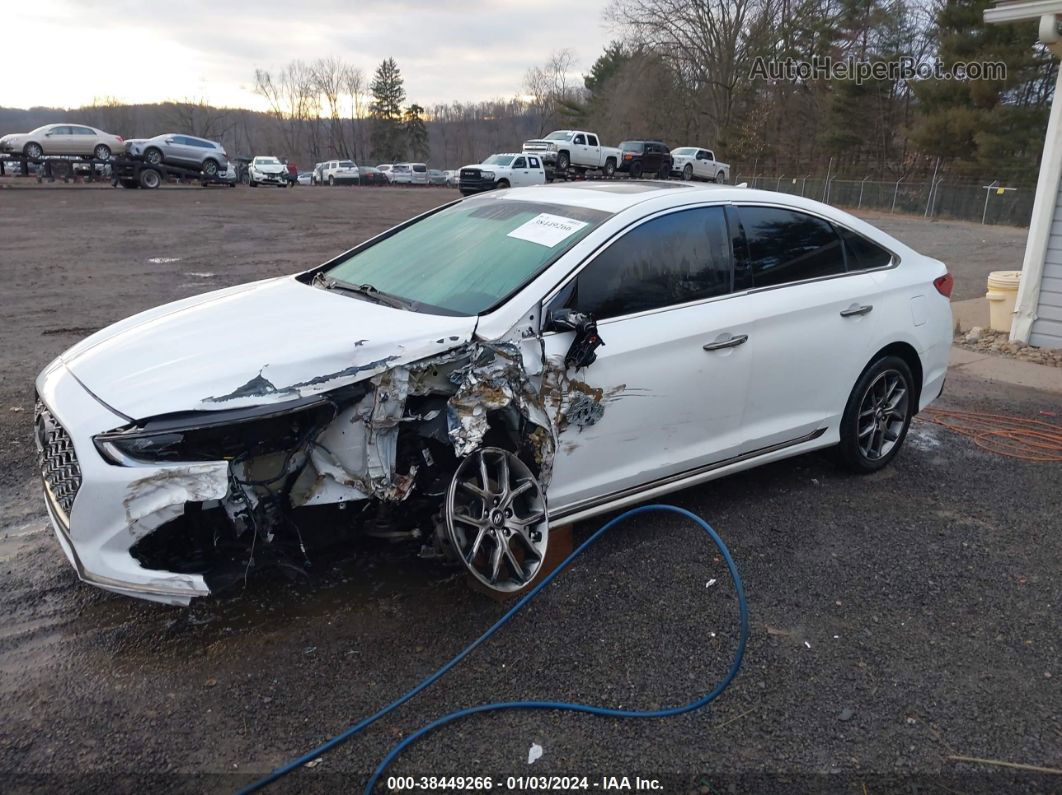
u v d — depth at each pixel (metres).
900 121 46.94
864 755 2.70
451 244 4.20
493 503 3.31
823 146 50.00
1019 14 8.17
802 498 4.77
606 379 3.64
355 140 115.31
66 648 3.11
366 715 2.80
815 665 3.17
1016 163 36.56
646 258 3.91
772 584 3.76
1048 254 8.73
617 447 3.78
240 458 2.92
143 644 3.15
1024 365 8.29
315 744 2.66
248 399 2.85
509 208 4.40
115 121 112.06
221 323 3.47
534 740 2.72
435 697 2.90
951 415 6.55
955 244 23.44
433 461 3.30
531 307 3.46
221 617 3.33
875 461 5.14
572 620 3.41
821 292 4.56
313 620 3.34
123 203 26.48
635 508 4.28
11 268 12.70
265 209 26.80
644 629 3.36
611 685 3.01
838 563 3.99
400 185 59.50
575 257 3.66
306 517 3.13
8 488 4.48
